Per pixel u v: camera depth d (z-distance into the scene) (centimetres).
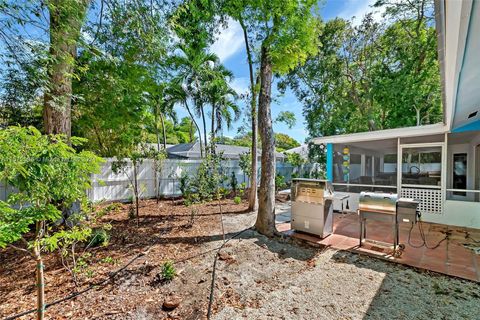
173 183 1047
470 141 788
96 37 511
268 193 502
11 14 335
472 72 292
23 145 165
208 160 819
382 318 233
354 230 527
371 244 436
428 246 426
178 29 616
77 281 303
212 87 1238
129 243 446
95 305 254
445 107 412
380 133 637
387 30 1205
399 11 1136
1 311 245
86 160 207
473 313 239
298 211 502
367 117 1325
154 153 788
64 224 401
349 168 746
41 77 389
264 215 501
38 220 184
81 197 241
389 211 392
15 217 177
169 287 292
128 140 807
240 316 238
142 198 958
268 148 506
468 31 194
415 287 291
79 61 491
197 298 269
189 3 579
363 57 1320
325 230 475
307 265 357
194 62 1141
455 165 859
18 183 165
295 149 1994
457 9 164
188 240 465
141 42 537
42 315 196
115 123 701
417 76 1168
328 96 1470
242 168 1191
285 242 456
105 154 852
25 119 518
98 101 631
